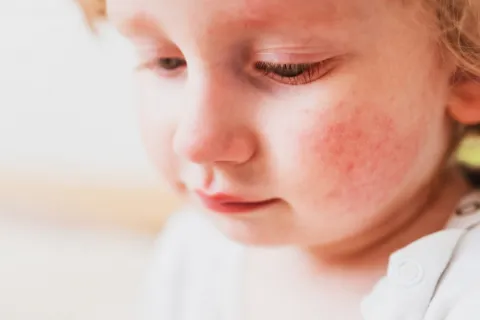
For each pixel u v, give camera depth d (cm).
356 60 41
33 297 82
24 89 96
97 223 93
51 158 96
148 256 86
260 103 41
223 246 55
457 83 43
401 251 44
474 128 46
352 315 46
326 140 41
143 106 46
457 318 41
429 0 41
